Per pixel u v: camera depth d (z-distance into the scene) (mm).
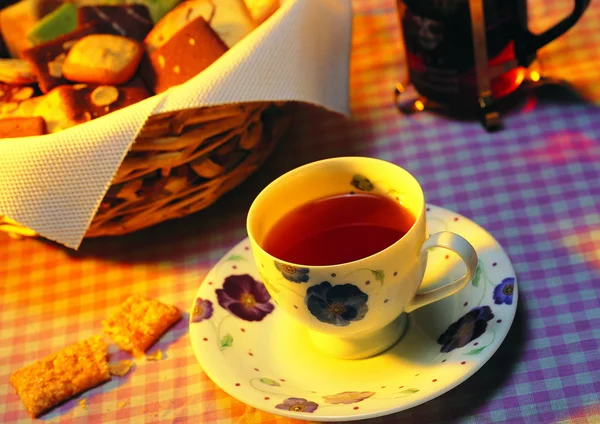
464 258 615
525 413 630
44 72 801
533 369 649
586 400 629
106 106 763
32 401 686
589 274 693
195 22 785
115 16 840
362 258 628
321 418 604
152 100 685
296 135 855
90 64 782
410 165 804
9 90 809
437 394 602
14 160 683
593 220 727
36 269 796
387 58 914
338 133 848
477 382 649
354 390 631
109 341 725
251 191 817
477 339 629
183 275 763
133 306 738
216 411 667
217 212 806
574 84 835
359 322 630
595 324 664
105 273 779
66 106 761
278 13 732
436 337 650
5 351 738
